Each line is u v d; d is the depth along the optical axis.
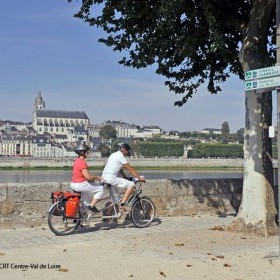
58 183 11.36
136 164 122.69
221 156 152.38
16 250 8.45
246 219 10.30
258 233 10.07
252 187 10.34
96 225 10.99
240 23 10.91
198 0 10.71
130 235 9.94
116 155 10.77
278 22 7.91
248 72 8.33
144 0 11.30
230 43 12.67
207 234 10.00
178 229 10.93
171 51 12.91
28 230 10.55
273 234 10.10
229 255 8.10
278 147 7.84
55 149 184.88
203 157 148.25
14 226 10.80
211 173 101.62
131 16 11.55
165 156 156.88
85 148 10.37
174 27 11.94
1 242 9.23
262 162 10.32
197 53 13.16
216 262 7.55
